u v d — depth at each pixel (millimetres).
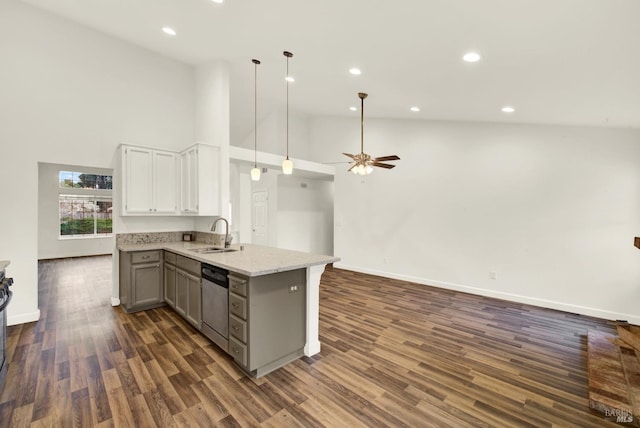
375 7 2117
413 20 2158
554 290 4156
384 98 4289
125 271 3840
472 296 4723
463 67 2707
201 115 4684
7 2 3391
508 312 3986
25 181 3500
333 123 6828
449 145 5145
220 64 4293
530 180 4340
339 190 6762
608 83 2404
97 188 8984
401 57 2795
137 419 1910
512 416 1972
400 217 5781
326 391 2225
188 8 2908
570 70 2320
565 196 4062
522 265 4414
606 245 3797
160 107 4500
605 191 3791
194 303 3199
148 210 4156
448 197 5156
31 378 2355
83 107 3873
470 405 2078
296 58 3498
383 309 4074
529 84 2756
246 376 2412
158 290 4008
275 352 2527
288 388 2258
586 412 2018
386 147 5965
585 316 3865
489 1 1735
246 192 7445
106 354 2752
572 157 4004
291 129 6918
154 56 4434
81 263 7398
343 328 3410
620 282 3719
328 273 6316
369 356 2762
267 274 2445
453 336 3207
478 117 4430
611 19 1621
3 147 3383
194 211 4129
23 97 3490
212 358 2693
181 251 3445
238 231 7258
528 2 1659
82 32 3844
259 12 2641
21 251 3482
